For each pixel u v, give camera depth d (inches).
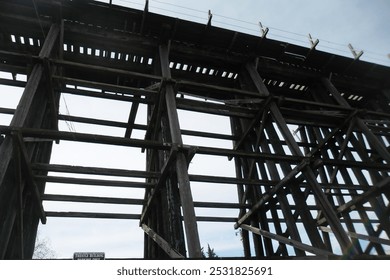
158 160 273.3
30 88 199.9
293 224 239.3
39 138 180.7
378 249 282.8
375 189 267.6
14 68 229.0
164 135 240.7
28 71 224.2
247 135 323.0
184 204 175.5
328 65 366.3
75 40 276.7
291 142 251.1
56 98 280.4
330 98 358.3
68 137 181.9
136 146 197.6
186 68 343.9
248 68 328.2
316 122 327.0
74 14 272.1
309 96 394.3
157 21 292.7
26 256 220.4
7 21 255.3
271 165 279.3
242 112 294.2
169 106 229.8
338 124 332.2
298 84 380.2
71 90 254.5
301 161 236.7
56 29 257.0
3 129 167.9
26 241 219.0
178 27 300.0
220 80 354.3
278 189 257.8
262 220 296.0
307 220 231.3
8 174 178.7
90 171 199.6
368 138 294.0
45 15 267.1
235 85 364.2
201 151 205.6
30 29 262.4
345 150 331.6
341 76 382.6
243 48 335.3
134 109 297.4
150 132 281.4
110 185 245.0
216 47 327.9
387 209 269.9
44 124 247.1
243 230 336.2
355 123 309.4
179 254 173.6
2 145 168.1
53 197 245.6
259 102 286.8
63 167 195.3
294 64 364.8
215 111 277.1
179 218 201.6
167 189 219.0
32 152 211.9
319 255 198.5
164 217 219.9
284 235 259.4
